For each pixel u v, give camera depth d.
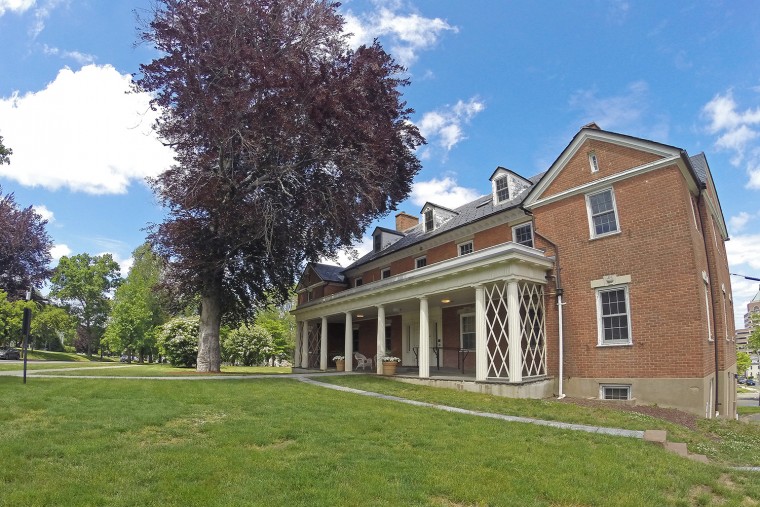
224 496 4.71
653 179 14.16
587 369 14.84
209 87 17.56
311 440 7.23
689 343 12.81
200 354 21.64
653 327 13.56
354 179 18.91
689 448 8.01
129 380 14.94
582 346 15.09
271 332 48.88
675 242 13.44
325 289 32.69
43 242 45.62
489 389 14.43
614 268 14.65
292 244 21.44
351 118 17.30
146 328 51.84
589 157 15.88
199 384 14.20
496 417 10.19
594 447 7.42
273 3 18.28
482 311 15.41
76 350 68.69
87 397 10.55
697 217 15.84
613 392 14.28
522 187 20.25
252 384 14.74
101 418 8.23
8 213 41.28
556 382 15.52
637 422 10.04
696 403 12.45
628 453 7.06
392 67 19.88
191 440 7.11
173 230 18.81
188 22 17.31
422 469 5.86
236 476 5.36
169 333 31.94
